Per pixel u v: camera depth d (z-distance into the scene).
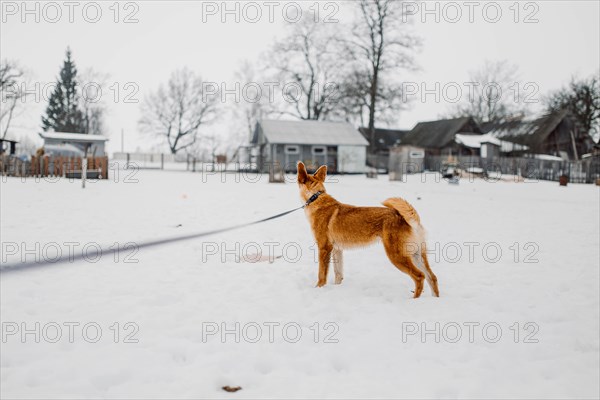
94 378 2.99
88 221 9.71
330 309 4.52
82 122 65.38
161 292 4.99
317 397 2.78
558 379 3.11
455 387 2.94
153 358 3.31
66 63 66.50
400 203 4.89
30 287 4.98
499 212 12.80
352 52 46.09
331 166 42.06
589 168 29.66
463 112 68.62
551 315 4.40
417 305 4.64
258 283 5.46
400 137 58.97
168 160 61.88
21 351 3.38
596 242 8.20
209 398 2.76
